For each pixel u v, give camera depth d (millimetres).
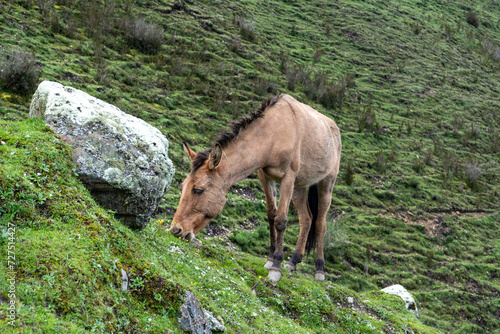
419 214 12969
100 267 3082
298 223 10641
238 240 8641
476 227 13352
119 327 2877
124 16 14711
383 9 27672
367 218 11750
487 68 25812
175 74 13422
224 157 5152
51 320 2508
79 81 10383
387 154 15156
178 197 8797
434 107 19594
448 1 33406
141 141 4172
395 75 21047
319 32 22188
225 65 15031
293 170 5828
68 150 3775
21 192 3209
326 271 9438
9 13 11766
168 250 4582
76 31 12758
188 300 3393
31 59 9609
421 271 10727
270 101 5832
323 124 6621
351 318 5766
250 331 3979
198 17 17391
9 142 3605
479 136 18719
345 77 18875
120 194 3994
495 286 11117
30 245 2885
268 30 19984
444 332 9156
